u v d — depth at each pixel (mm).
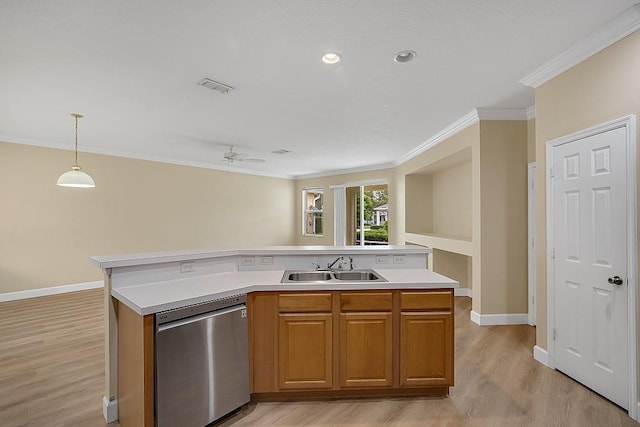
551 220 2746
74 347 3184
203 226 7285
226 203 7727
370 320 2291
